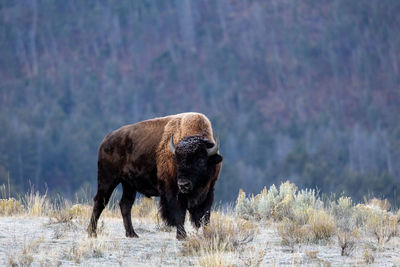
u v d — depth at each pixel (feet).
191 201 123.95
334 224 136.36
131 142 137.49
